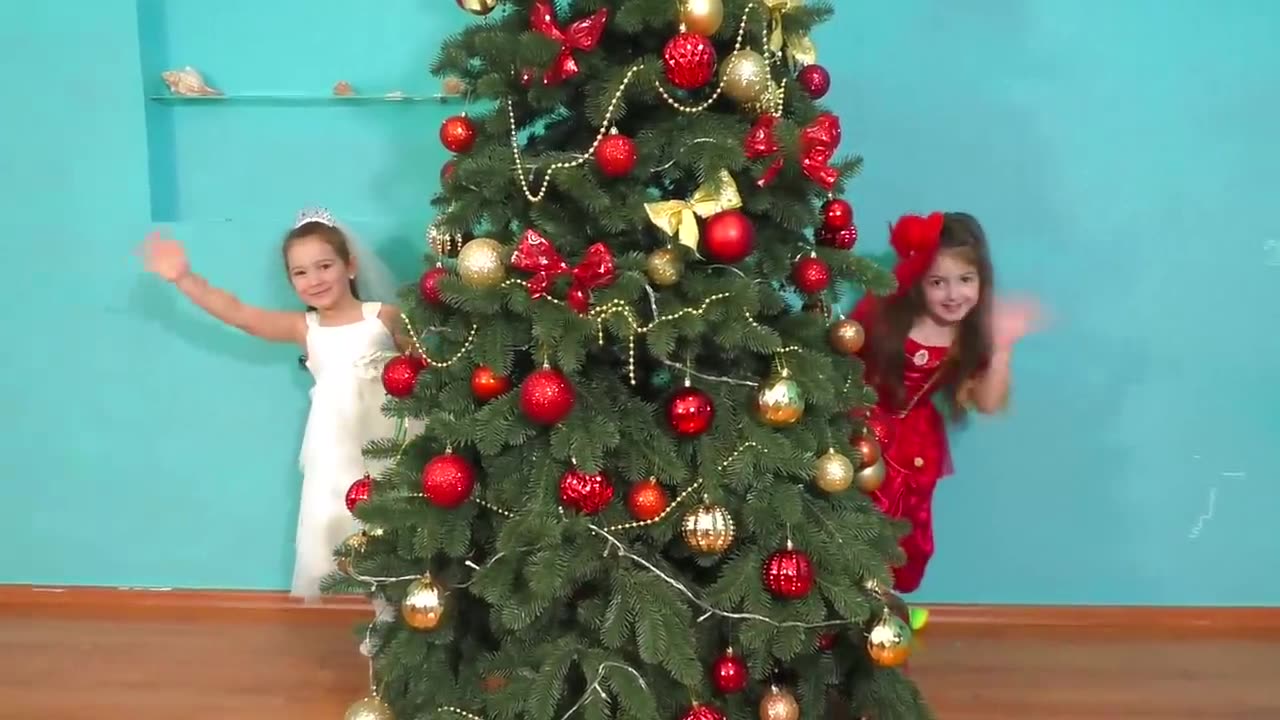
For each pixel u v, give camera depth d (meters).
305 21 2.12
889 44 2.02
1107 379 2.14
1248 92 2.00
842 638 1.63
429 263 1.50
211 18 2.12
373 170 2.16
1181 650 2.13
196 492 2.27
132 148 2.09
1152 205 2.05
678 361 1.44
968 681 1.99
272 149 2.16
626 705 1.34
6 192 2.12
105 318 2.19
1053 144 2.04
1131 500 2.20
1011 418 2.16
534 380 1.27
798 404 1.37
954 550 2.24
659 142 1.35
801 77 1.52
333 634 2.19
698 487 1.40
